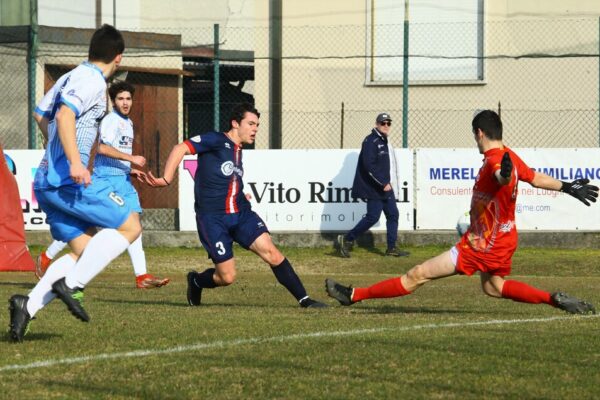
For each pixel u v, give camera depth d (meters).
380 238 55.94
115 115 34.56
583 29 67.12
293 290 29.52
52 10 81.44
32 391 15.95
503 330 22.69
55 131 20.92
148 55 71.12
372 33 69.69
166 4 88.56
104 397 15.52
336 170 55.91
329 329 22.97
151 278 37.84
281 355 19.03
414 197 55.94
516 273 48.75
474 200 25.27
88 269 20.59
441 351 19.44
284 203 56.16
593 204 55.09
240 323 24.25
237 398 15.43
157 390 15.98
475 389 16.02
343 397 15.48
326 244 55.88
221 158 28.89
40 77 65.00
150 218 58.56
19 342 20.59
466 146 68.50
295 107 70.50
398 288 26.77
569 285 40.81
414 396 15.55
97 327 23.44
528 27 67.75
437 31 69.06
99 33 20.88
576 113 66.94
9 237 44.41
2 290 36.38
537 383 16.47
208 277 29.77
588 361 18.39
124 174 34.72
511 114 67.94
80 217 21.22
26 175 55.97
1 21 79.06
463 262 25.48
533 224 55.34
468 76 68.94
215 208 29.06
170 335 21.94
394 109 70.00
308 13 70.44
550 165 55.03
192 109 82.19
